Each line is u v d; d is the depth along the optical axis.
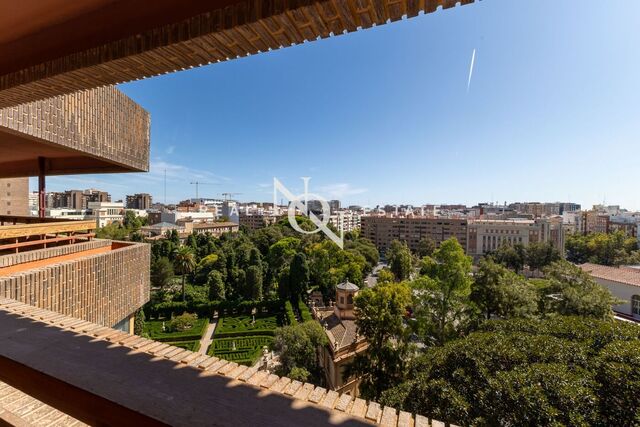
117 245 9.39
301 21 2.04
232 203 113.88
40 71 2.87
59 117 7.04
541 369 6.43
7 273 5.64
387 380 12.41
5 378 1.79
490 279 15.55
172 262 37.47
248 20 2.03
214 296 30.23
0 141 8.12
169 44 2.29
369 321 13.06
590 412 5.59
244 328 25.33
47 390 1.63
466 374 7.41
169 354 1.91
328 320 21.17
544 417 5.55
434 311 15.48
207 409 1.39
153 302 29.41
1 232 5.56
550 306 15.48
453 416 6.55
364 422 1.37
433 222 70.44
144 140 10.36
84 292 7.02
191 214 94.56
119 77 2.88
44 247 7.72
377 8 1.94
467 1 1.89
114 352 1.88
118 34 2.52
